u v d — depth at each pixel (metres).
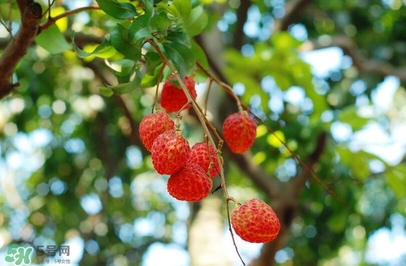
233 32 2.05
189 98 0.62
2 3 0.87
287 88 1.43
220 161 0.61
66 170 2.16
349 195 1.44
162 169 0.61
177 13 0.70
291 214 1.41
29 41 0.71
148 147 0.66
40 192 2.27
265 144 1.48
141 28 0.65
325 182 1.38
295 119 1.48
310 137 1.33
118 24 0.66
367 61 1.91
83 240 2.34
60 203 2.21
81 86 1.93
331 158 1.39
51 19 0.72
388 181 1.40
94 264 2.38
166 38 0.69
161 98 0.75
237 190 2.74
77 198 2.22
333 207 1.48
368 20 2.06
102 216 2.36
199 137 2.02
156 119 0.66
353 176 1.39
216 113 1.64
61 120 2.09
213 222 1.64
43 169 2.21
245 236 0.59
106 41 0.69
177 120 0.62
